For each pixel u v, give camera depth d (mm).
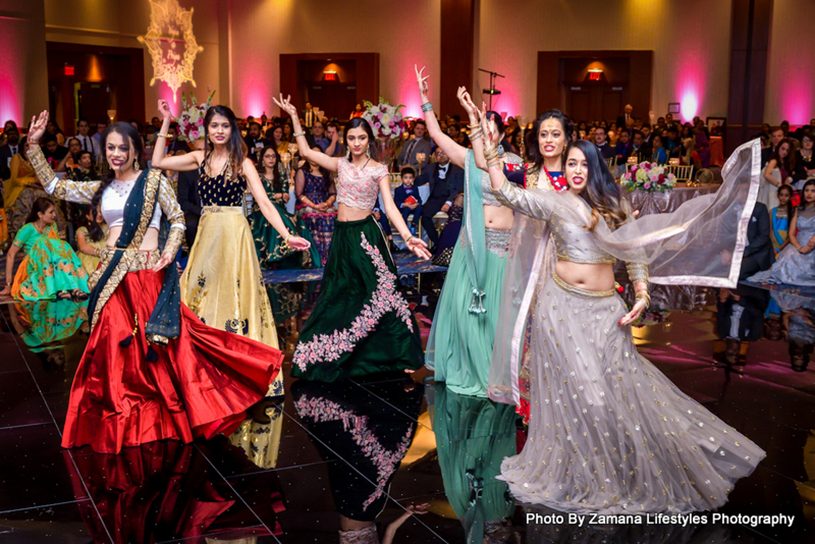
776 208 8453
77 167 10250
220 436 3871
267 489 3299
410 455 3664
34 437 3816
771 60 18719
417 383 4750
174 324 3633
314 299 7008
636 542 2848
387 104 5242
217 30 22766
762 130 16578
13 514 3049
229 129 4383
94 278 3713
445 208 9266
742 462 3328
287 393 4539
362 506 3145
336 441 3826
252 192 4398
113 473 3432
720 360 5195
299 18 21969
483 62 20594
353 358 4848
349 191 4809
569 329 3137
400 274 8117
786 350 5438
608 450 3109
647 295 3162
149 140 13617
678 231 3062
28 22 15281
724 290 7559
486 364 4504
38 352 5234
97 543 2840
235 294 4457
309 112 17859
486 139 3209
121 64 21094
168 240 3658
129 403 3746
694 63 19250
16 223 9977
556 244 3211
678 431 3160
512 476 3357
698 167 14914
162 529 2945
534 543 2850
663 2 19297
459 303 4559
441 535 2912
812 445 3773
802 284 7793
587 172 3184
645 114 19688
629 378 3121
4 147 10961
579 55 19938
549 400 3248
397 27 21031
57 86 20000
